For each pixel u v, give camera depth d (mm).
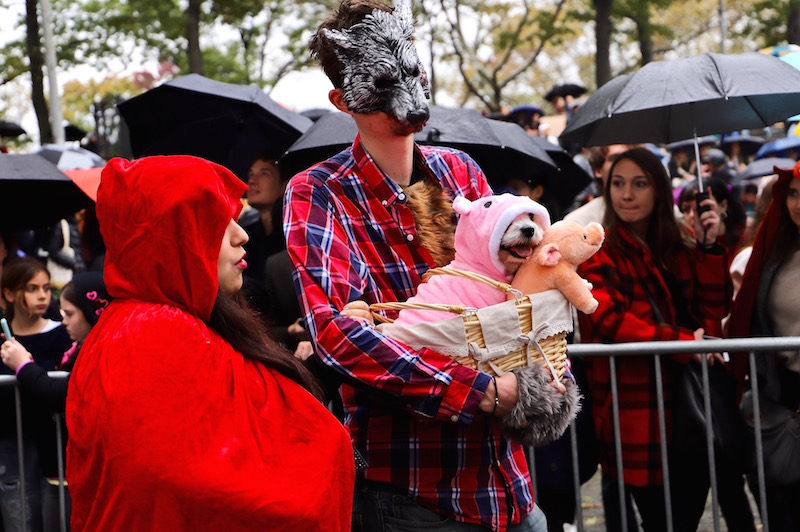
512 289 2322
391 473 2451
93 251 5184
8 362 3916
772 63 4543
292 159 4750
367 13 2500
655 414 3889
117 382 1988
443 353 2305
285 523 2049
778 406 3916
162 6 16547
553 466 3914
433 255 2535
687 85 4426
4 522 4012
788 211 3963
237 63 20094
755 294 4047
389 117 2469
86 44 17156
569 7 19562
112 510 1977
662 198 4086
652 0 16766
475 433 2438
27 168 4898
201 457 1978
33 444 4062
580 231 2320
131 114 5859
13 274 4328
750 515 4238
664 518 3996
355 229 2490
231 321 2174
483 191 2730
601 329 3932
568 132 4762
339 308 2369
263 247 4914
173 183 2082
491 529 2439
